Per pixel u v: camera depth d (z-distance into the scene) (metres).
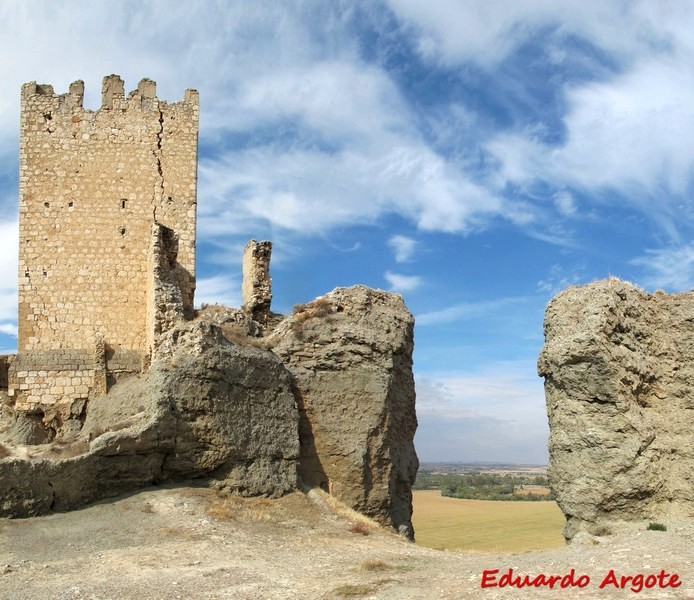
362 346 29.67
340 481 27.77
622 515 21.11
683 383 22.72
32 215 32.41
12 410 29.53
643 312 23.42
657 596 12.98
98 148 33.41
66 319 31.88
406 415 31.84
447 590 14.58
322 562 18.59
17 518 20.91
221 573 16.80
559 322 22.84
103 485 23.03
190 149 34.25
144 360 30.16
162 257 30.08
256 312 33.56
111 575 16.45
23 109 33.09
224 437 25.11
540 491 120.25
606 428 21.47
